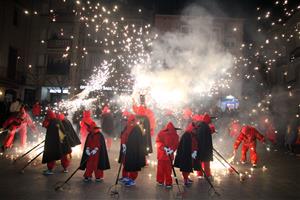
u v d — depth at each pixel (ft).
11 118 43.11
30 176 29.63
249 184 29.84
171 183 27.32
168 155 27.63
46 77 110.01
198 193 26.02
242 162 41.04
